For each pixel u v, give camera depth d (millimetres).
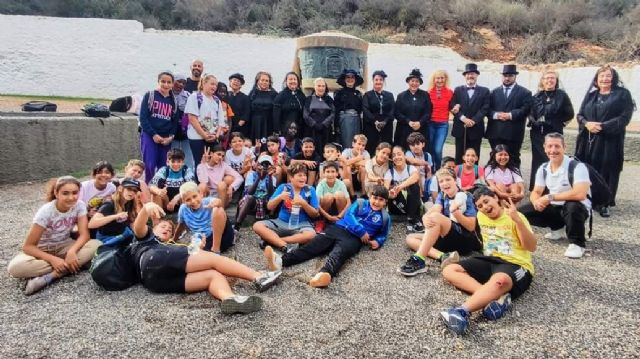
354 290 3441
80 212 3713
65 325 2883
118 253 3463
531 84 15742
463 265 3418
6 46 14844
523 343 2752
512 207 3246
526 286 3273
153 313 3039
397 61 16250
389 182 5051
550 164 4422
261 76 6391
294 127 5945
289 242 4195
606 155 5383
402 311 3123
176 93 5762
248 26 19984
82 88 15352
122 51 15453
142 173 4574
